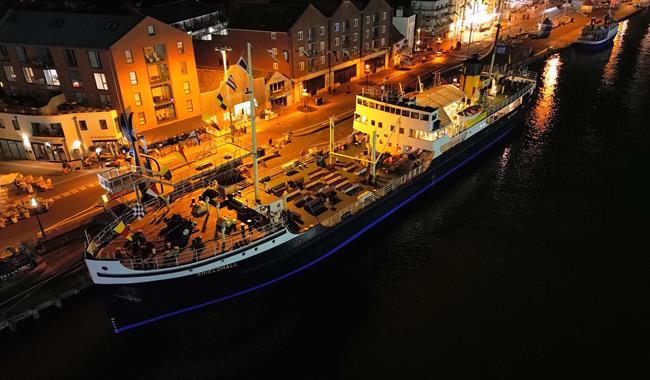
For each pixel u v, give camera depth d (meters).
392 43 91.69
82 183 51.72
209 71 68.06
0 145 58.09
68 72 57.06
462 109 54.78
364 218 42.91
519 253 42.50
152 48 57.44
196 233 35.47
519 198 50.94
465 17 119.19
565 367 31.48
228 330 34.88
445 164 52.38
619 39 116.69
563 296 37.47
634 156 59.03
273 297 37.84
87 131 56.09
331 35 78.19
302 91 76.44
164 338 34.19
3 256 38.78
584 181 53.91
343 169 48.50
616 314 35.66
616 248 42.78
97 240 34.12
